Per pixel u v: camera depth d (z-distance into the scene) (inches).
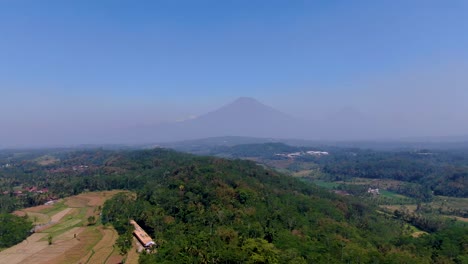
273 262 3969.0
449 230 5753.0
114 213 6806.1
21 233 5989.2
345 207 7667.3
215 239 4633.4
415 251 5142.7
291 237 4968.0
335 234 5477.4
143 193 7406.5
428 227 7475.4
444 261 4677.7
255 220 5570.9
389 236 6254.9
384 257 4598.9
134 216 6422.2
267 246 4372.5
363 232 6018.7
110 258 4864.7
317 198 7770.7
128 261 4640.8
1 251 5438.0
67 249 5413.4
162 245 4756.4
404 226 7662.4
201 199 6279.5
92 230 6348.4
